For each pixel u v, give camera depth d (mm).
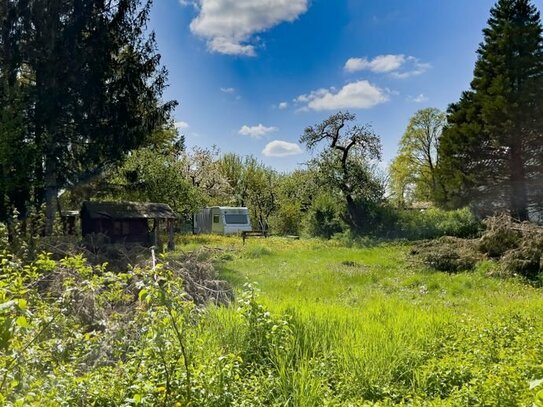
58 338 4473
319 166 36344
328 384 5254
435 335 7121
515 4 29703
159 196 34219
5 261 5031
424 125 52844
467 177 28953
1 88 21078
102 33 22969
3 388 3119
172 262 10156
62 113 22703
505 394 4484
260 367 5629
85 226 26016
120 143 23891
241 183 59906
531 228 16359
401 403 4766
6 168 20438
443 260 16844
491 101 27297
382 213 34625
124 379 4133
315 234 37156
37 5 21391
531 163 27984
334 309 8391
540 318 8273
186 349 4391
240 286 13023
